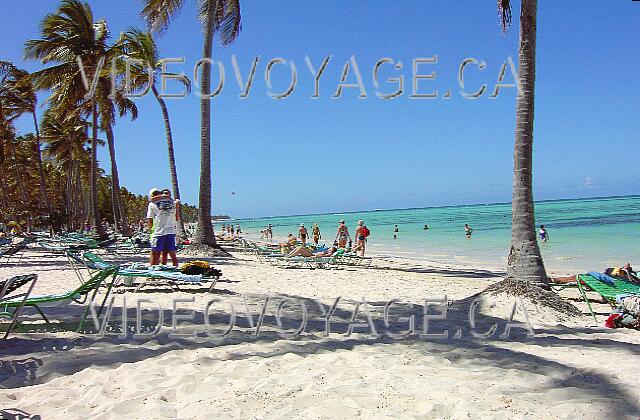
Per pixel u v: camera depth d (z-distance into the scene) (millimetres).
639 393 3568
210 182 17453
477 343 5133
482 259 20875
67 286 8781
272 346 4809
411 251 25969
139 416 3064
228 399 3363
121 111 28625
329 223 89000
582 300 8766
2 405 3238
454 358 4527
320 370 4023
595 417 3133
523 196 8094
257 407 3244
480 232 40375
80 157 42906
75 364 4082
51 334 5027
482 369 4164
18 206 37625
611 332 5949
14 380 3734
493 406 3283
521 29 8219
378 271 14062
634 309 6195
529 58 8180
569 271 15766
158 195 9367
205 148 17375
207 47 16812
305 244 18891
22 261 14078
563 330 5988
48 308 6449
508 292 7617
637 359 4527
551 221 49844
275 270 13086
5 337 4703
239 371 3973
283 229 71312
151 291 8055
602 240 27000
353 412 3170
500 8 8930
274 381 3734
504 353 4703
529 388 3670
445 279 12281
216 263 14742
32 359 4176
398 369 4125
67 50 22875
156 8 18031
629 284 7398
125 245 17219
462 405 3279
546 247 24891
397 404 3312
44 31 22953
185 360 4277
